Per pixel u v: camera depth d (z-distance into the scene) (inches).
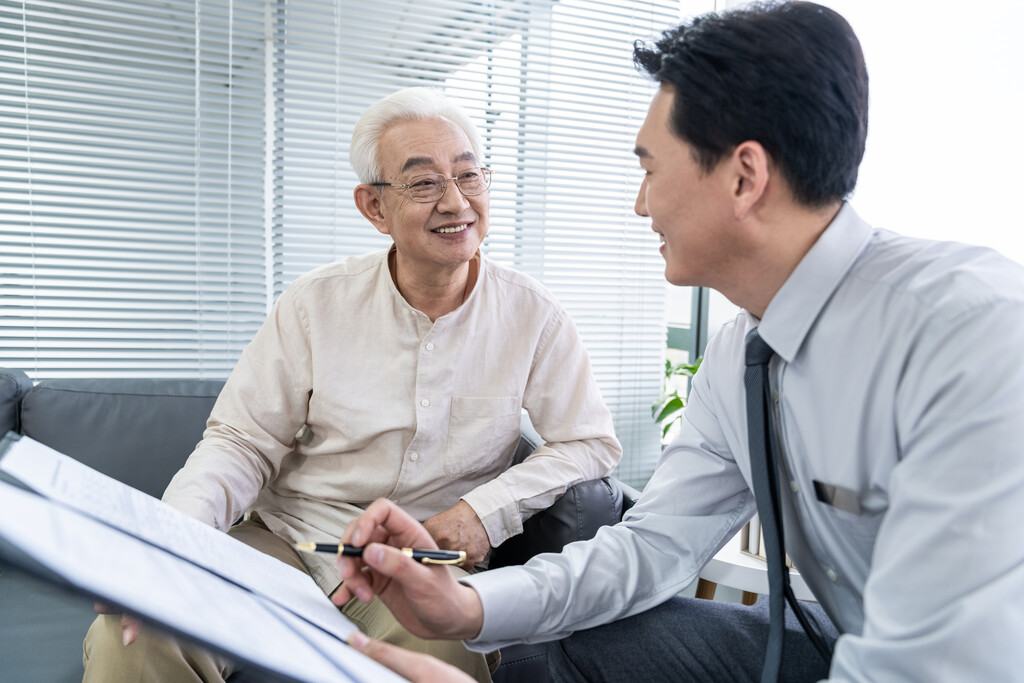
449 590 34.5
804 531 37.0
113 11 77.5
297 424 58.0
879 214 87.2
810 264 32.7
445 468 57.2
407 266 55.7
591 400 61.4
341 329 57.1
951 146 78.6
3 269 76.0
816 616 42.0
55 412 64.6
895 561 27.4
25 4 74.9
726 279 35.1
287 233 84.6
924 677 25.6
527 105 92.2
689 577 42.7
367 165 54.3
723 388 40.0
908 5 83.2
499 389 58.8
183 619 20.1
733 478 42.7
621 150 97.5
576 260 95.7
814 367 33.3
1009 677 24.7
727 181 31.9
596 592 40.4
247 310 83.9
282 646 22.4
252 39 82.4
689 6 101.3
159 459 65.1
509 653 53.7
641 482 101.5
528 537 57.1
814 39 30.5
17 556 19.0
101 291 79.6
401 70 86.9
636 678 40.5
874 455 31.8
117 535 24.3
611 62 96.0
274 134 83.4
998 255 31.3
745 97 30.5
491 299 59.1
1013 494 25.3
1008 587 24.8
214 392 69.3
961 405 26.8
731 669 40.1
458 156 53.2
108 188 79.2
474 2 90.0
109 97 77.4
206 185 81.6
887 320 30.7
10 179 77.2
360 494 56.7
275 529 57.0
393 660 28.4
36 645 47.9
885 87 86.3
